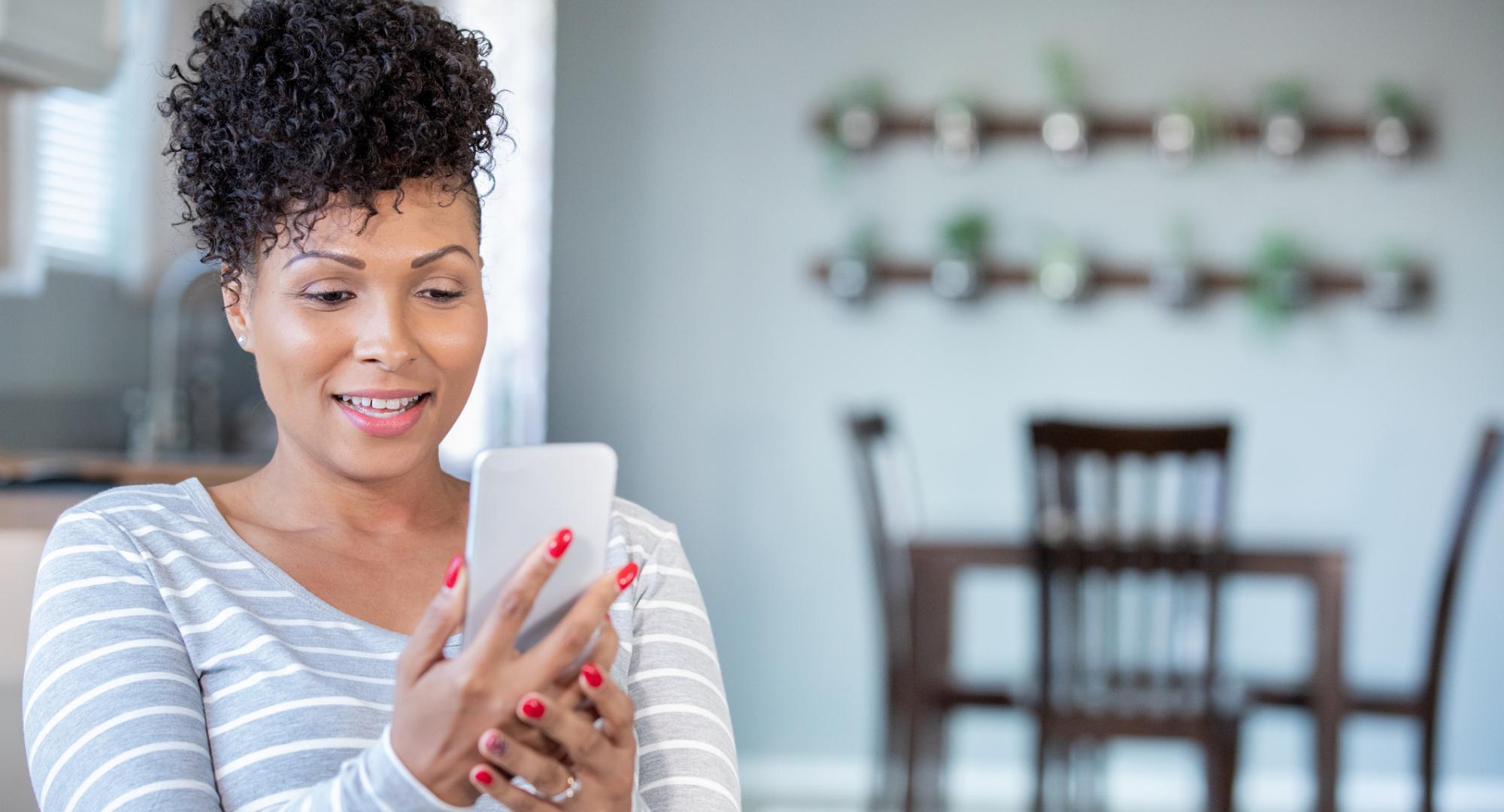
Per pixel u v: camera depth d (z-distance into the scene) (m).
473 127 1.00
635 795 0.92
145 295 3.85
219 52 0.98
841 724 4.41
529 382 4.46
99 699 0.90
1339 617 3.21
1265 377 4.31
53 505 1.77
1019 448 4.36
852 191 4.41
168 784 0.86
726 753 1.05
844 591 4.40
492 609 0.79
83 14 2.39
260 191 0.95
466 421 4.35
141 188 3.79
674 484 4.44
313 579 1.00
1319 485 4.30
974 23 4.38
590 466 0.83
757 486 4.42
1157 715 2.99
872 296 4.39
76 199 3.64
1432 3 4.27
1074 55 4.36
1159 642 4.14
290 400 0.99
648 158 4.44
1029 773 4.31
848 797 4.34
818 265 4.40
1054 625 3.33
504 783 0.77
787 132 4.42
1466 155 4.27
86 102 3.64
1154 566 3.15
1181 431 3.05
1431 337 4.28
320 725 0.92
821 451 4.41
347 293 0.97
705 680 1.08
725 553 4.43
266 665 0.94
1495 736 4.25
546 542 0.76
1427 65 4.27
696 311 4.43
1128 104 4.34
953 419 4.39
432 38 0.99
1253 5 4.31
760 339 4.43
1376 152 4.23
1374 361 4.29
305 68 0.95
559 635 0.77
